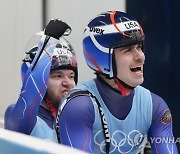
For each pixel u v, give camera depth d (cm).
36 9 959
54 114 592
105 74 402
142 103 421
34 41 578
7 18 1048
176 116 884
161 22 887
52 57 574
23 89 511
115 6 876
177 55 870
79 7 902
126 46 393
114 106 404
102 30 402
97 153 402
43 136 548
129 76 396
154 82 914
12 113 518
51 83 584
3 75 1058
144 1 878
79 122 380
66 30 548
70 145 381
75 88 415
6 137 271
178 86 869
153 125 429
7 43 1051
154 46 904
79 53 898
